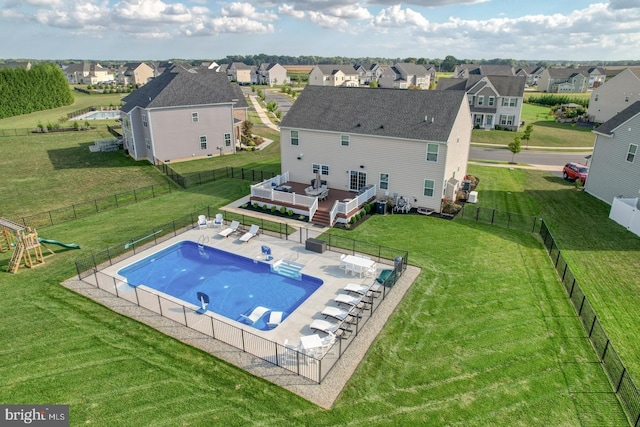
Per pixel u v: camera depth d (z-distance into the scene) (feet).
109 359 46.80
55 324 52.95
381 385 43.27
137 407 40.27
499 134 201.98
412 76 467.11
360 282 64.18
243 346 47.98
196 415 39.42
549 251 74.79
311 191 96.17
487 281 64.23
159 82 150.61
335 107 104.78
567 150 169.17
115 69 618.85
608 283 64.03
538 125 226.99
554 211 96.02
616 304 58.44
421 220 89.86
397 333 51.65
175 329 52.60
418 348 48.85
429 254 73.46
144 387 42.83
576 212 95.50
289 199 92.89
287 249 75.97
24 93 263.08
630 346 49.78
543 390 42.65
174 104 137.18
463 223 88.07
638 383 43.55
